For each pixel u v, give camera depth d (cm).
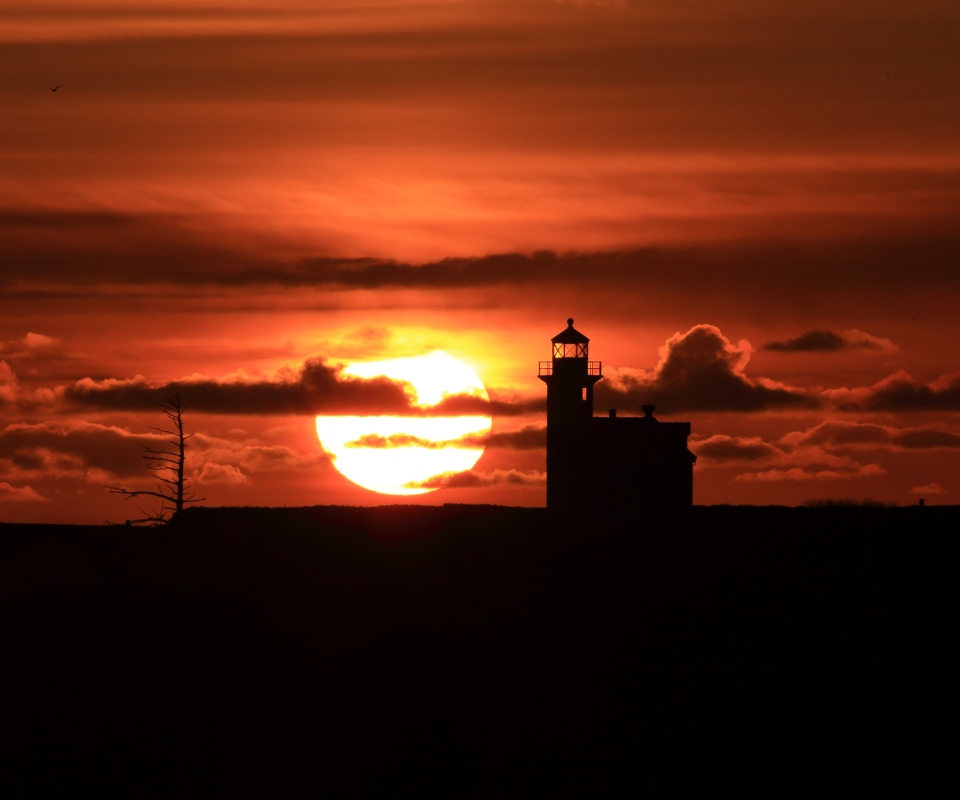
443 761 17888
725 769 17488
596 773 17462
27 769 17525
